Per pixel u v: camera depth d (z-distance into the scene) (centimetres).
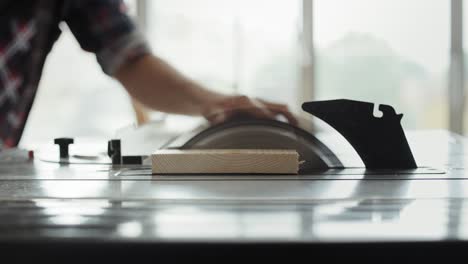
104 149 61
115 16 92
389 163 40
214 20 247
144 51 87
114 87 254
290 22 246
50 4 92
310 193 27
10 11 88
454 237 17
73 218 20
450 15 242
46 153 57
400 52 245
